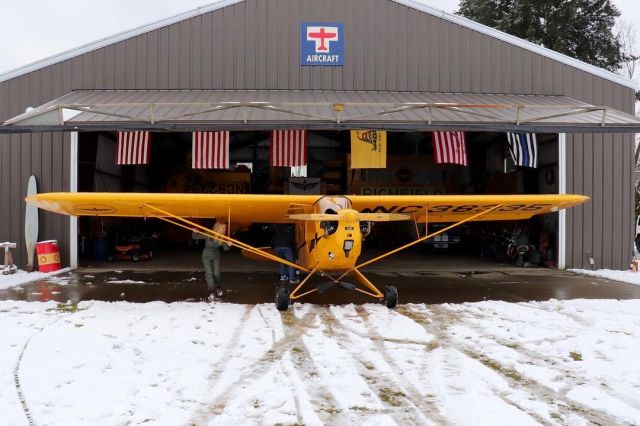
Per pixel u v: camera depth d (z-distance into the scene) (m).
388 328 6.20
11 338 5.52
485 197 7.90
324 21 12.73
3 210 11.81
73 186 11.76
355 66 12.80
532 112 11.10
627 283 10.22
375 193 19.52
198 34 12.52
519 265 13.34
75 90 12.27
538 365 4.83
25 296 8.25
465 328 6.21
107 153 15.30
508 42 13.08
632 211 12.66
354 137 11.52
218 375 4.45
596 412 3.73
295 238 9.69
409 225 18.89
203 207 7.84
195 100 11.15
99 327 6.03
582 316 6.88
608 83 13.20
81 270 11.59
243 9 12.61
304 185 18.95
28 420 3.46
